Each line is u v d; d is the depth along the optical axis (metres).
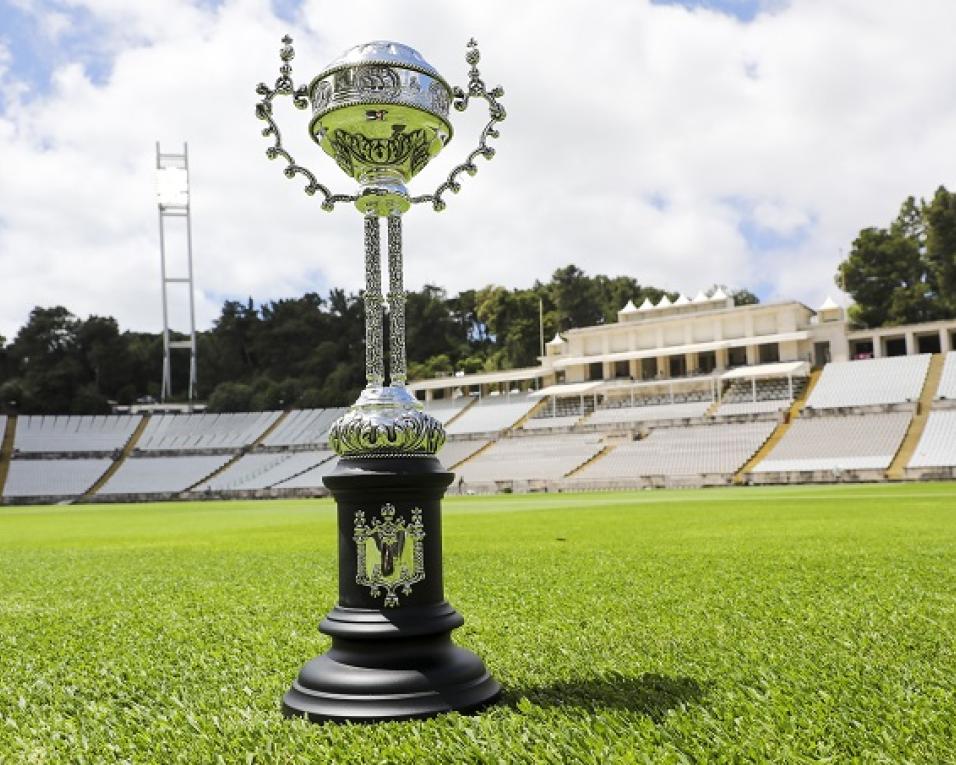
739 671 4.74
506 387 87.44
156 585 10.20
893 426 54.19
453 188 4.80
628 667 4.98
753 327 70.19
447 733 3.66
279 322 102.06
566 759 3.32
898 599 7.15
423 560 4.18
